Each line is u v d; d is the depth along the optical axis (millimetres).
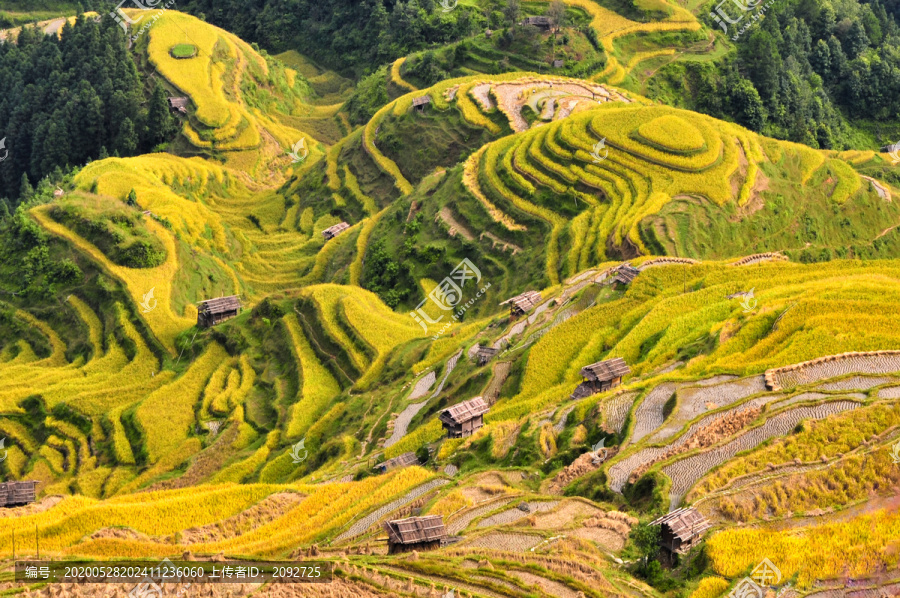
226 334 124812
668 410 75000
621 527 61656
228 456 104438
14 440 112438
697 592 53000
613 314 98688
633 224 120750
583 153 136750
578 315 99438
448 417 82188
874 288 91250
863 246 139125
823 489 61875
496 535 62250
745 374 77875
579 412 78812
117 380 119688
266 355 121625
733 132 142625
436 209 142000
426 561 57812
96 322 130375
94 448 108812
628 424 74188
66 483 102812
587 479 68938
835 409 69938
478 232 134375
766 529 57750
